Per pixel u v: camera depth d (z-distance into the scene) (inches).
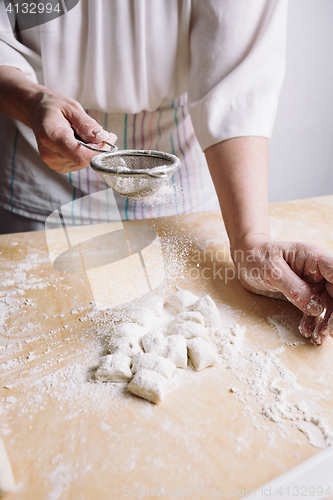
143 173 23.6
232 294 32.2
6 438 19.9
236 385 23.0
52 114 31.2
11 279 34.5
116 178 25.1
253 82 36.3
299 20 69.5
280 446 19.1
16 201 52.7
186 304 29.5
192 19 40.4
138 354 24.4
